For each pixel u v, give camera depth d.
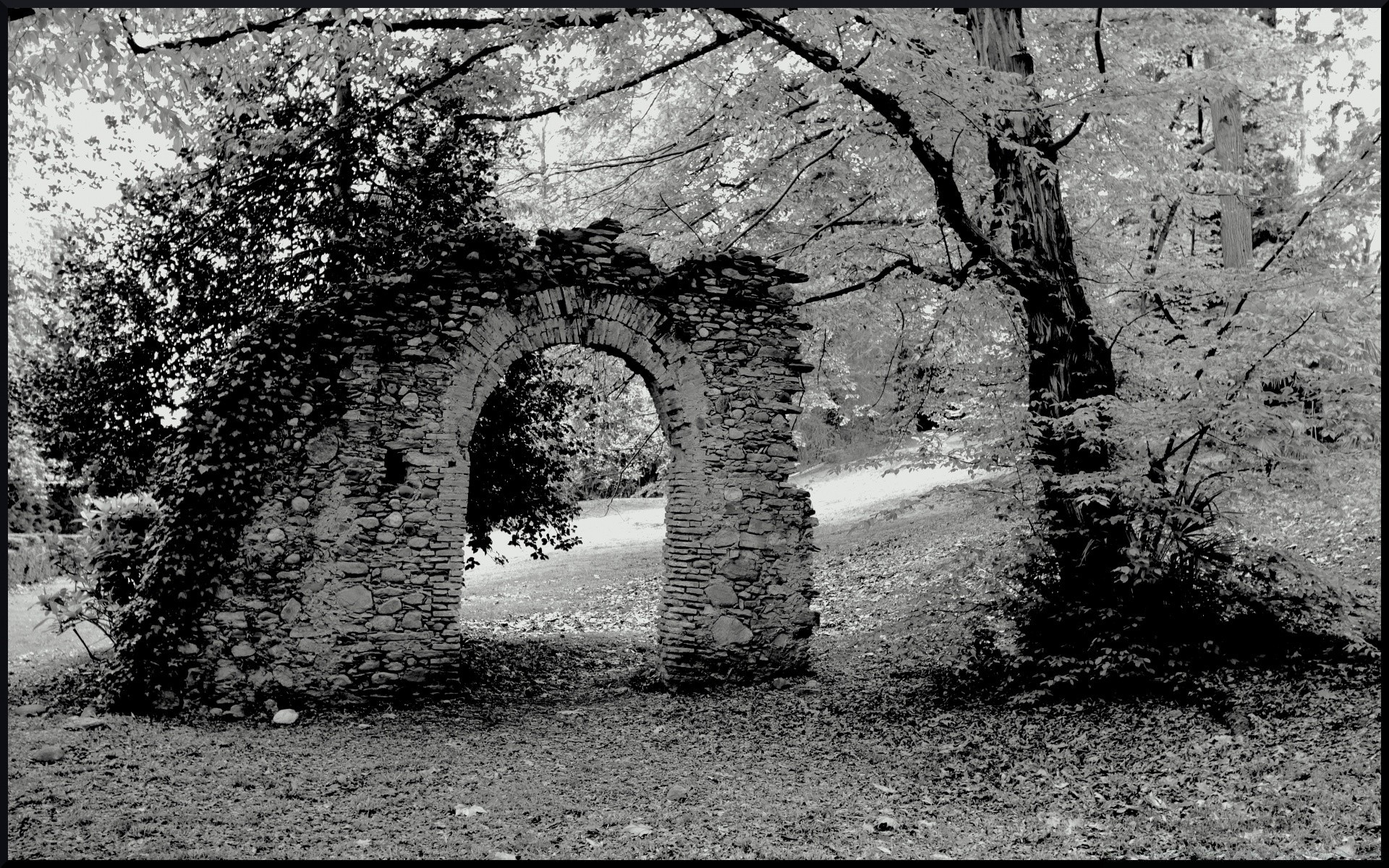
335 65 11.55
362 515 10.98
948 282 12.08
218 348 12.52
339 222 12.81
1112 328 11.80
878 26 9.85
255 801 7.17
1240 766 7.65
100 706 10.19
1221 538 10.62
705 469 12.30
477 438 13.55
